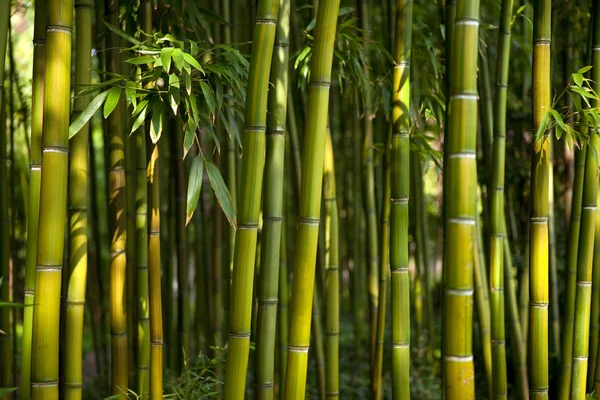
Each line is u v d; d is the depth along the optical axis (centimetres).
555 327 351
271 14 187
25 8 356
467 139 157
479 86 295
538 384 225
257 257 291
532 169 219
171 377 345
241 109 317
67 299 207
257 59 188
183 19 264
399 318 212
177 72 194
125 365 239
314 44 182
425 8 331
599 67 235
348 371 489
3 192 285
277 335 289
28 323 214
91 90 189
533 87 217
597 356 247
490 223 239
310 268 187
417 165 417
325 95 182
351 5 380
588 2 315
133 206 301
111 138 233
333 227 271
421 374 457
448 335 162
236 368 195
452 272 160
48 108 180
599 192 263
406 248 212
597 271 265
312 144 183
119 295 236
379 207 455
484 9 338
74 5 203
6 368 280
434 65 284
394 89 213
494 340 240
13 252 370
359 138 480
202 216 408
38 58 211
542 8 212
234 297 194
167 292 365
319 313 320
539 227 219
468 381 161
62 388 263
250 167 190
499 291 239
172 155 339
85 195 209
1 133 281
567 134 216
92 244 434
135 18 247
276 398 325
